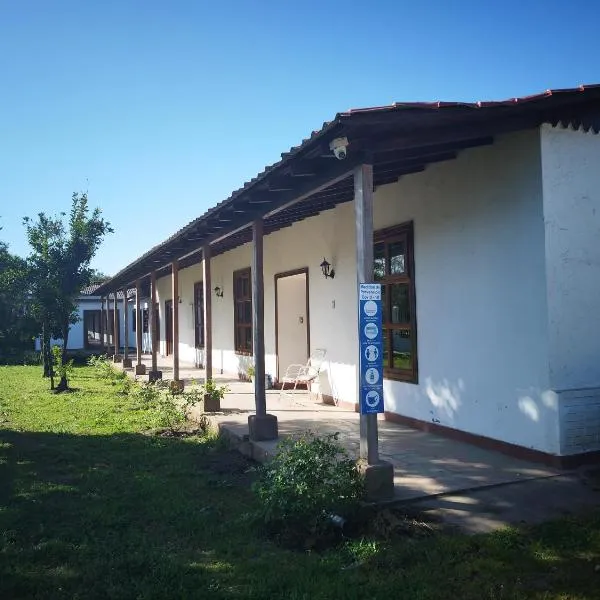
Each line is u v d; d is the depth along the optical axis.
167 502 5.58
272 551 4.36
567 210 6.02
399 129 5.07
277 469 4.94
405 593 3.60
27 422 10.26
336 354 10.28
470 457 6.36
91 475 6.64
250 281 14.77
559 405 5.82
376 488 4.92
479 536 4.28
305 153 5.27
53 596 3.76
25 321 18.47
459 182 7.16
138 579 3.96
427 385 7.83
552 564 3.88
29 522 5.12
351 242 9.73
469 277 7.01
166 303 24.56
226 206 7.38
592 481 5.47
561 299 5.95
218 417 9.12
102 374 17.89
